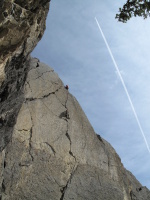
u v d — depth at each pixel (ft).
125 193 59.26
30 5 30.25
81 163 56.13
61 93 66.74
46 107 59.82
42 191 48.32
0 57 32.73
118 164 65.82
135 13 26.63
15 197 45.14
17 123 51.96
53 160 52.60
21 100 47.01
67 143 56.85
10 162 46.91
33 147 51.52
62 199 49.57
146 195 66.28
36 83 62.85
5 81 38.63
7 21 29.25
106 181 56.95
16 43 32.45
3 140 42.55
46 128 56.03
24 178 47.47
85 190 53.01
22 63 41.45
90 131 64.59
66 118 61.82
